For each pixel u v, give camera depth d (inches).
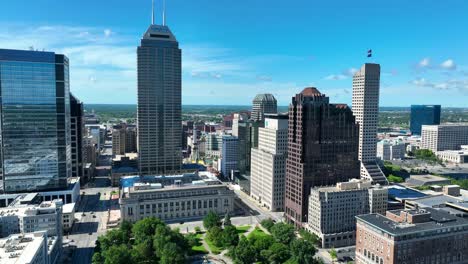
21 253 7357.3
